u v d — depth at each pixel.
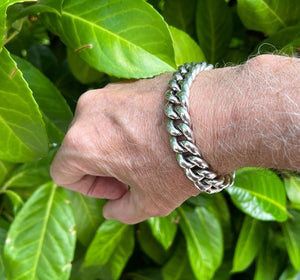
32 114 0.19
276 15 0.25
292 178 0.30
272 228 0.34
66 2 0.22
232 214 0.35
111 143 0.19
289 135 0.15
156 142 0.18
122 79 0.23
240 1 0.25
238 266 0.31
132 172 0.19
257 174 0.29
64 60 0.32
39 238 0.25
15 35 0.25
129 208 0.22
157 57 0.21
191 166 0.17
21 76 0.18
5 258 0.25
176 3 0.28
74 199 0.28
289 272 0.33
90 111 0.20
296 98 0.15
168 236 0.29
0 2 0.18
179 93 0.17
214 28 0.28
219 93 0.17
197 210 0.30
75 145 0.20
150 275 0.36
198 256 0.30
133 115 0.19
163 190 0.19
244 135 0.16
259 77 0.16
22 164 0.27
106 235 0.28
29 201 0.26
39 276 0.25
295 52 0.23
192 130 0.17
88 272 0.30
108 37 0.21
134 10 0.21
